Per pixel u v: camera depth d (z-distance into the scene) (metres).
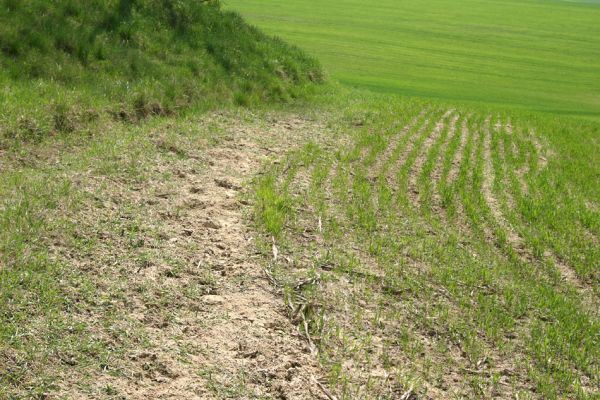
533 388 6.64
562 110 30.83
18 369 5.45
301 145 14.25
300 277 8.07
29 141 10.55
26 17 14.63
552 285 9.29
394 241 9.79
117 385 5.54
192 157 11.77
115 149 11.05
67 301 6.46
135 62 15.71
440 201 12.25
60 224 7.87
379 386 6.23
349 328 7.20
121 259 7.52
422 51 44.66
